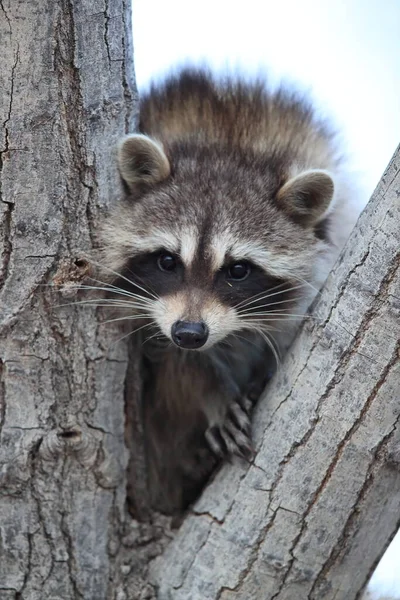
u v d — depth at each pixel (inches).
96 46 238.5
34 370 243.3
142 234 297.0
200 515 257.4
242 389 310.2
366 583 247.4
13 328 238.8
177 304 294.0
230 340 321.1
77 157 242.4
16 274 236.7
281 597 240.4
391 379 221.5
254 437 247.4
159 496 309.1
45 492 250.2
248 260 302.4
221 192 307.6
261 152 326.3
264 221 306.8
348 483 230.2
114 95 248.4
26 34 224.8
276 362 299.7
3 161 229.8
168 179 307.9
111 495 266.8
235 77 349.1
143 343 305.4
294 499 234.8
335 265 237.5
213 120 331.3
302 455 233.5
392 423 224.7
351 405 226.1
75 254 245.6
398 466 229.1
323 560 237.0
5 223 233.5
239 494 246.5
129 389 283.4
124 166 277.9
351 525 234.4
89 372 253.9
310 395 232.7
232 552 243.9
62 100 234.1
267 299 309.6
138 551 273.3
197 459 319.3
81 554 258.1
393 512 237.8
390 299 218.5
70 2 230.5
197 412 316.2
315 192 308.5
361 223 228.8
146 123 319.6
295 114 345.1
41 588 252.5
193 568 252.4
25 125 229.0
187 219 299.9
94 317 253.4
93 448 255.4
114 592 263.6
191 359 309.9
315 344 234.1
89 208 252.2
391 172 219.9
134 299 298.8
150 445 309.7
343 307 227.0
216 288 302.0
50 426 248.1
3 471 243.4
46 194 234.8
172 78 344.8
